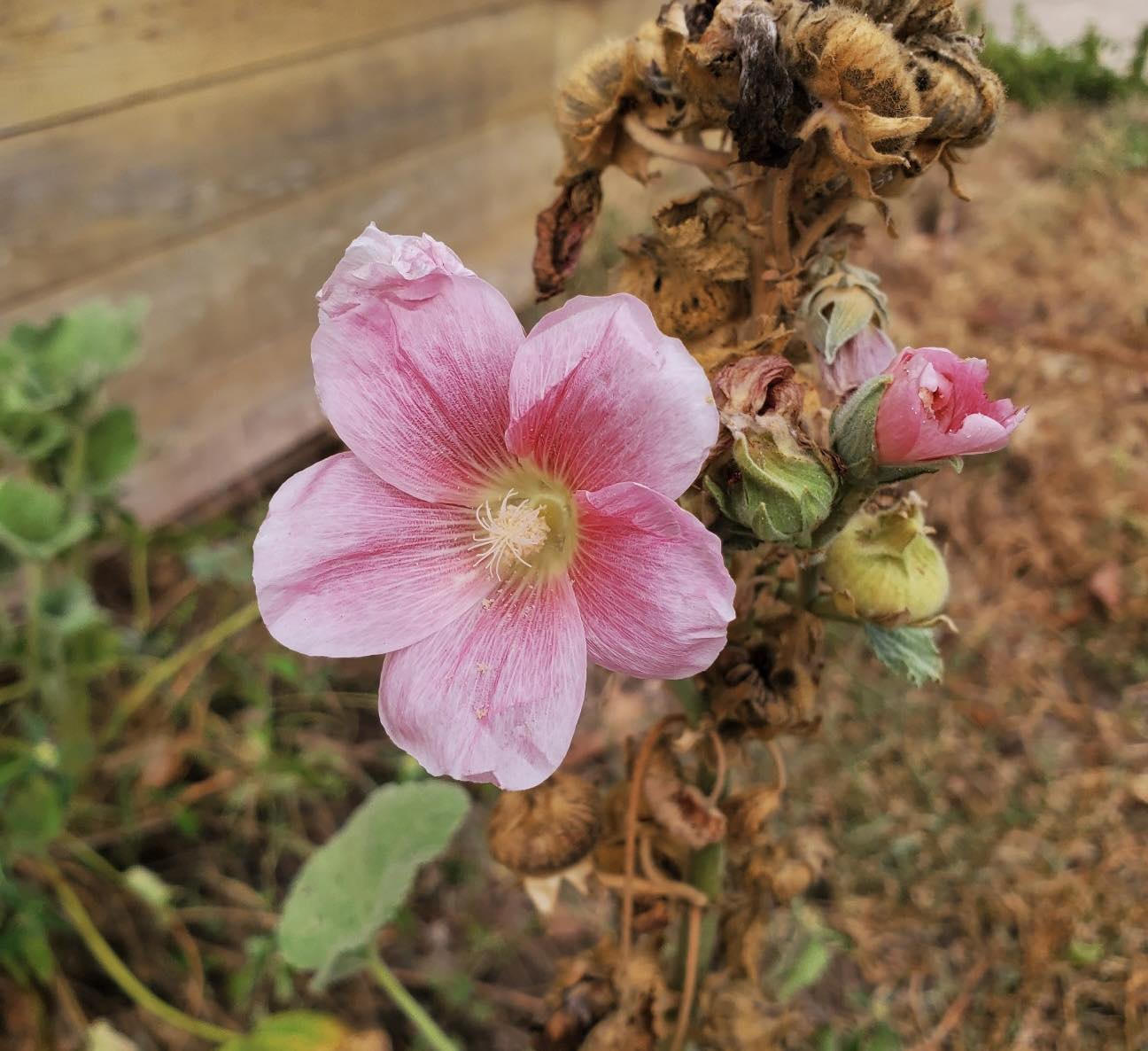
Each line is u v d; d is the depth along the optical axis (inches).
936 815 17.6
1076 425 24.2
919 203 29.9
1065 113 30.2
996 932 16.5
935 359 6.3
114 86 18.1
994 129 6.9
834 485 6.6
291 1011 14.7
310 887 12.3
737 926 10.0
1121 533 22.0
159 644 20.1
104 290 19.7
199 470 22.6
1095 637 20.6
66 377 16.3
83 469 17.2
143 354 20.9
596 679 20.6
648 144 7.8
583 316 6.5
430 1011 16.7
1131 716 19.1
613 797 10.0
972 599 21.3
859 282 7.4
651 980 9.4
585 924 17.2
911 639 7.9
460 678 7.1
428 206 25.0
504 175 26.8
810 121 6.6
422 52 23.0
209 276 21.3
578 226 8.7
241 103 20.1
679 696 9.0
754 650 8.5
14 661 18.7
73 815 17.7
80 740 17.9
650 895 9.8
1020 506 23.0
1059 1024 15.7
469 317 7.0
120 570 22.0
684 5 7.1
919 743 18.6
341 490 7.2
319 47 20.8
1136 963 15.6
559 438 6.8
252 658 20.5
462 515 7.6
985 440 6.3
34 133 17.5
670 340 6.4
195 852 18.3
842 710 19.0
